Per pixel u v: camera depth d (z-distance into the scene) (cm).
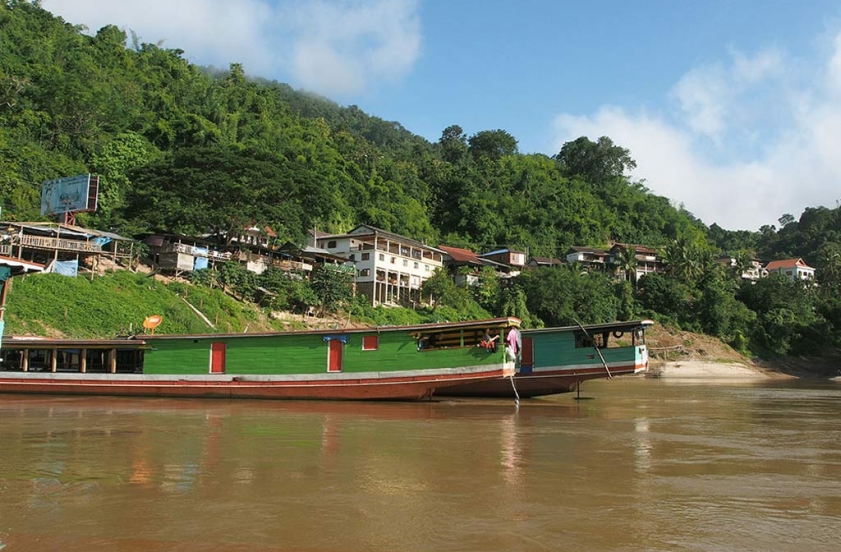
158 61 10231
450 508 781
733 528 709
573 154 14775
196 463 1066
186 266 5206
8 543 635
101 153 6612
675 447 1341
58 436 1391
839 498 862
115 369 2652
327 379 2453
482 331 2364
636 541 657
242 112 10044
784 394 3612
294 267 6141
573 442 1382
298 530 684
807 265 12938
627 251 9569
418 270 7275
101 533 669
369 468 1036
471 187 11581
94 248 4584
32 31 8400
